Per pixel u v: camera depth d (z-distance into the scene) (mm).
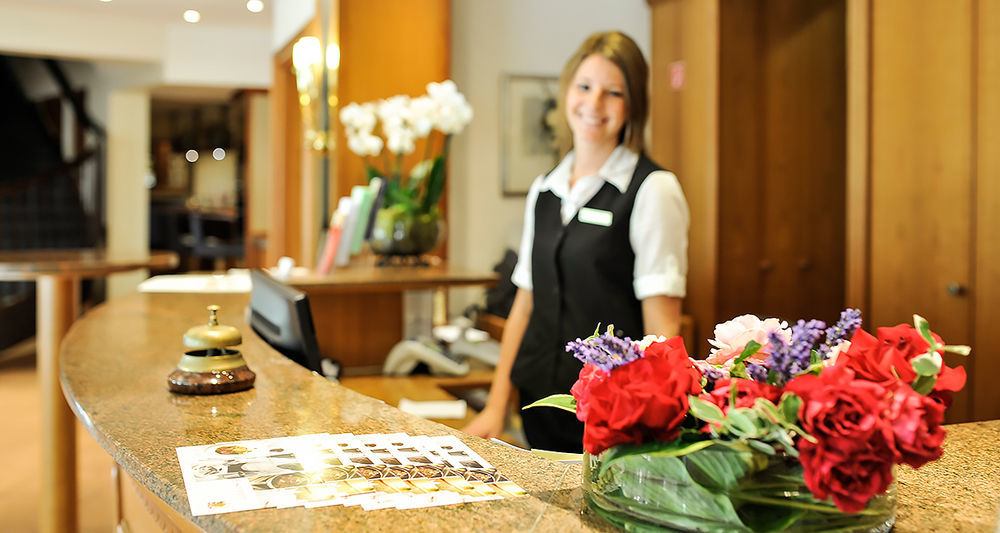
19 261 3854
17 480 4066
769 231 4672
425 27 4289
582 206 2119
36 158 11164
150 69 8742
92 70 10125
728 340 896
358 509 889
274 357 1717
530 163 4934
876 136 3396
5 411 5473
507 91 4875
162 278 3656
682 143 4816
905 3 3252
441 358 3328
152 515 1354
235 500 909
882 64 3359
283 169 6293
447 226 4520
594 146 2129
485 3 4840
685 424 850
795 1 4684
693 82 4711
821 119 4773
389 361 3416
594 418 829
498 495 943
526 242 2338
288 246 6332
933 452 756
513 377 2285
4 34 7820
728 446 775
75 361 1724
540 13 4922
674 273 2029
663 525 812
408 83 4273
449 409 2912
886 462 745
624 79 2053
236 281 3469
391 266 3635
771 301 4688
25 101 11125
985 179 2967
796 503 772
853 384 747
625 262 2074
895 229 3320
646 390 799
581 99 2086
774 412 750
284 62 5910
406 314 3561
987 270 2967
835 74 4805
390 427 1229
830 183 4812
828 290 4816
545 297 2189
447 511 888
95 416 1279
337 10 3988
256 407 1336
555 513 890
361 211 3400
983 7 2955
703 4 4609
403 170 4242
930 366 779
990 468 1112
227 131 16234
